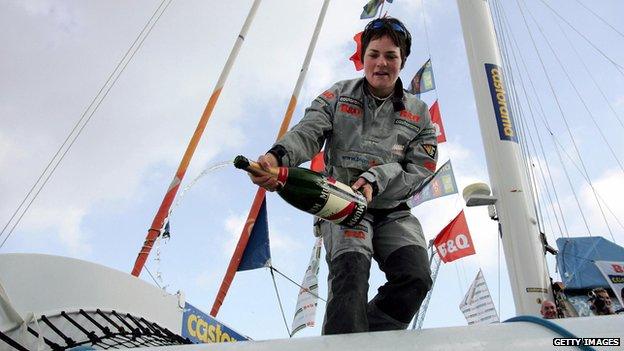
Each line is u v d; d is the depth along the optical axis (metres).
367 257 2.75
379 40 3.11
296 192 2.51
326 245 2.91
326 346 1.95
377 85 3.07
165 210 7.73
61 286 4.16
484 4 8.45
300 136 2.87
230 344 2.02
